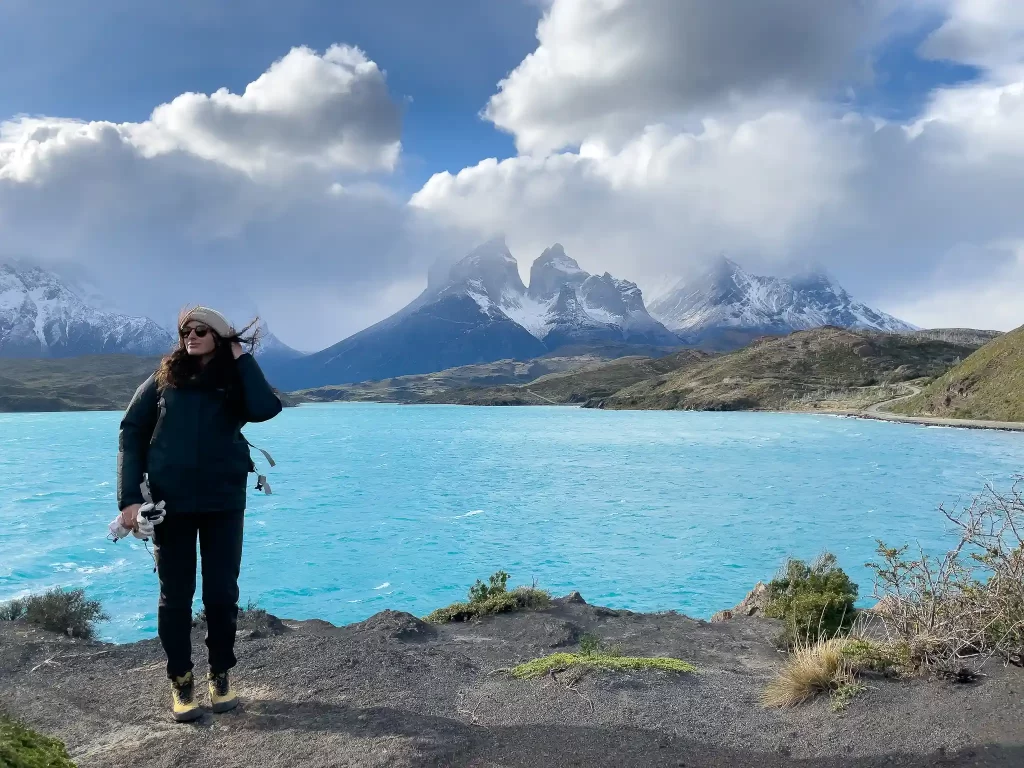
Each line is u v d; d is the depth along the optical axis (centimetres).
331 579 2344
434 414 18300
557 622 737
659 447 7881
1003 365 10300
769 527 3281
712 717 385
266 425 12925
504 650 619
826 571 943
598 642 603
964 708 346
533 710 394
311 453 7412
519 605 847
